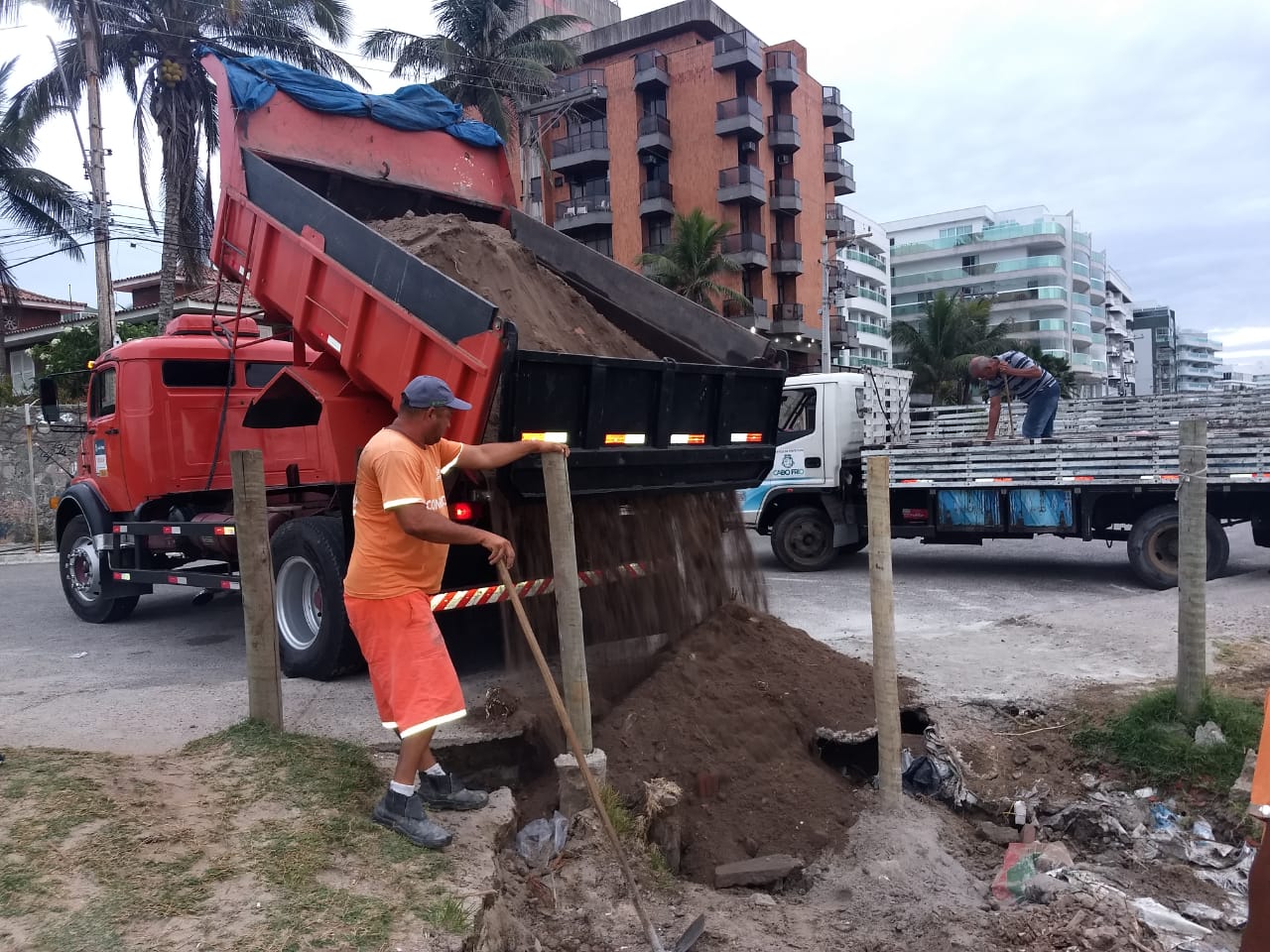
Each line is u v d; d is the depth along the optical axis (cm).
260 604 462
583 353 565
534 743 496
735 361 633
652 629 586
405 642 361
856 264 6381
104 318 2183
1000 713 538
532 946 330
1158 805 451
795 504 1138
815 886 405
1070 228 8519
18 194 2616
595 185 4397
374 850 346
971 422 1236
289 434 664
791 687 542
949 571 1113
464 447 399
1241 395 1085
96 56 2188
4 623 922
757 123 4266
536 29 3131
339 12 2422
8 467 1861
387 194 712
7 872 304
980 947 343
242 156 654
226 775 400
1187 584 491
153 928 284
